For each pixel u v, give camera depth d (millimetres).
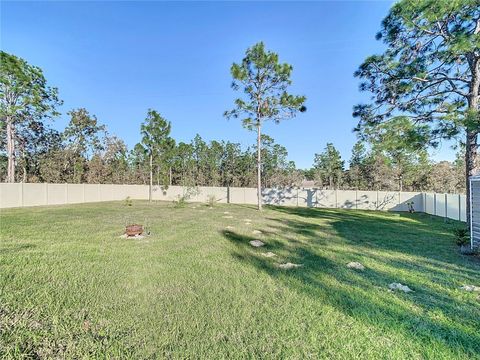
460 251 5852
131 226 7051
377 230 8938
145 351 2221
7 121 19344
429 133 7629
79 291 3436
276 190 21969
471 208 6172
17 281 3695
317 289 3598
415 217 13562
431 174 23453
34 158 24109
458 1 6656
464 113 7082
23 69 18531
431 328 2596
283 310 2975
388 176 25125
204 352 2213
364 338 2422
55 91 21594
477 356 2158
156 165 21922
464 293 3484
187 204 18922
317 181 35719
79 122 26781
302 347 2283
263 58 14445
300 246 6355
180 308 3010
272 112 15234
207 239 6906
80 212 12852
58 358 2113
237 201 22844
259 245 6410
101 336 2436
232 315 2854
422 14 7219
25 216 11055
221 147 34250
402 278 4086
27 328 2523
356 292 3504
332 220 11750
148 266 4535
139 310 2947
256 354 2186
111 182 28453
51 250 5445
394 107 9141
